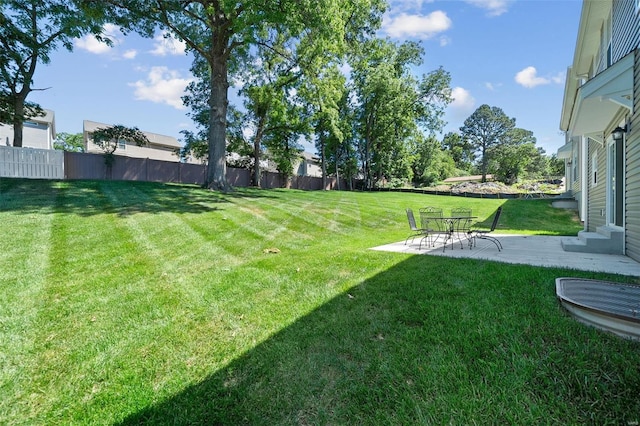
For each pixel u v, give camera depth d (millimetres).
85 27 10492
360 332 2578
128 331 2721
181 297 3424
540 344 2199
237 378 2105
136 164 17234
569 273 3830
